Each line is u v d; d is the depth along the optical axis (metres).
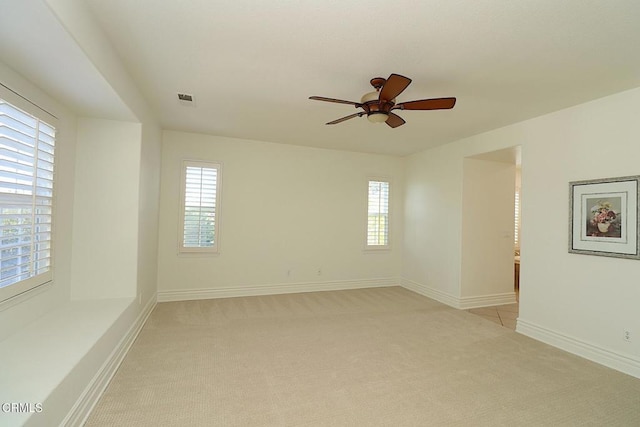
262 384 2.41
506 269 4.92
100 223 3.11
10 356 1.88
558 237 3.32
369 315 4.18
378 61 2.42
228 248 4.91
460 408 2.16
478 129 4.12
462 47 2.19
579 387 2.47
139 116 3.12
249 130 4.47
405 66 2.49
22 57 1.88
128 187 3.17
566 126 3.28
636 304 2.70
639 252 2.67
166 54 2.38
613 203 2.86
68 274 2.96
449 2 1.73
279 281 5.22
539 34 2.02
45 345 2.04
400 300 4.97
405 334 3.53
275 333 3.46
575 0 1.68
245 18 1.92
